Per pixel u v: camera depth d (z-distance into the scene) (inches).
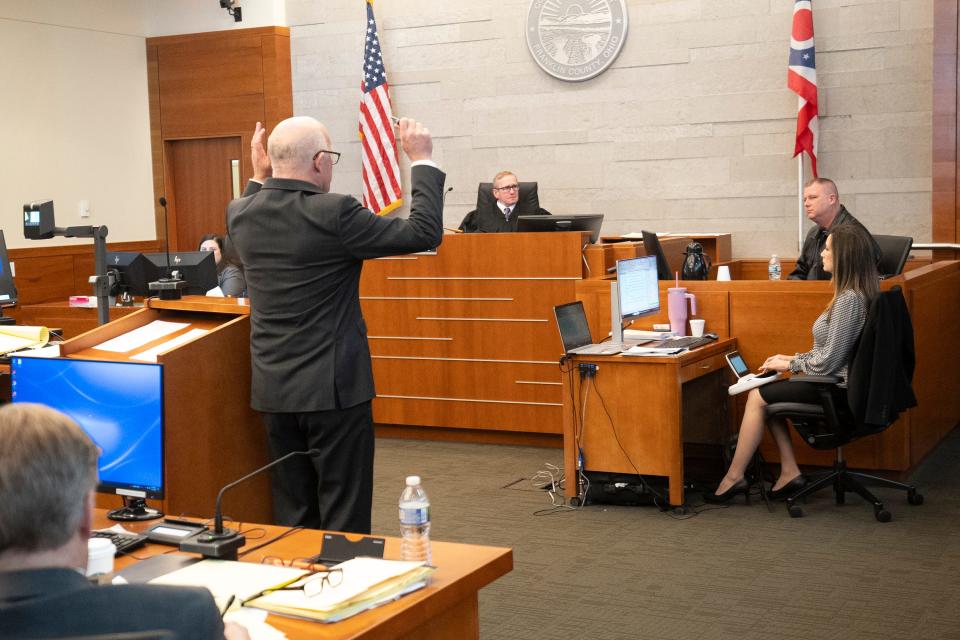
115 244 393.7
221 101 397.1
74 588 54.2
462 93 369.4
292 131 131.4
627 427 204.2
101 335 142.7
